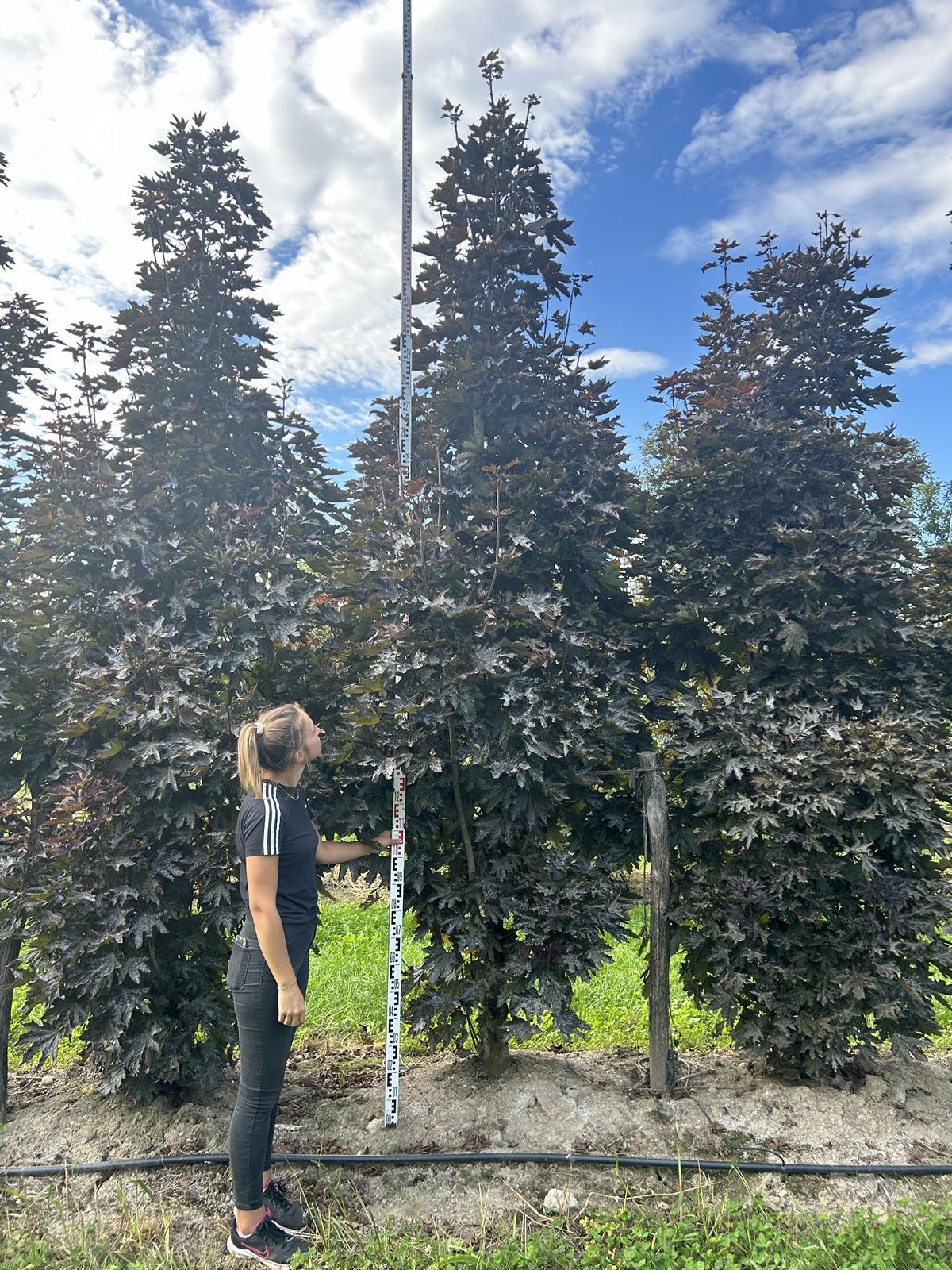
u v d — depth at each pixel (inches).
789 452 165.2
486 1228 118.3
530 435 163.8
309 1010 202.2
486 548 158.1
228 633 148.4
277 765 111.4
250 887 105.9
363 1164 131.3
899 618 162.1
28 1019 180.7
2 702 140.7
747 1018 151.5
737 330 179.9
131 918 137.7
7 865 141.3
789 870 145.8
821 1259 105.1
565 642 148.3
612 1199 123.7
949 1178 129.2
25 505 168.1
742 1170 129.3
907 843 149.9
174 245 173.6
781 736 152.0
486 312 168.4
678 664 171.6
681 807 166.4
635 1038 186.9
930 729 156.1
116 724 144.0
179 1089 148.9
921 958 147.6
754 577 164.1
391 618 148.4
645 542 173.8
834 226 178.4
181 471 159.0
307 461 175.5
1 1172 128.6
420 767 137.4
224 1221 119.8
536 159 170.6
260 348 173.9
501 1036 152.6
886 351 170.9
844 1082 152.5
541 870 147.2
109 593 148.6
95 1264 109.3
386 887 157.6
